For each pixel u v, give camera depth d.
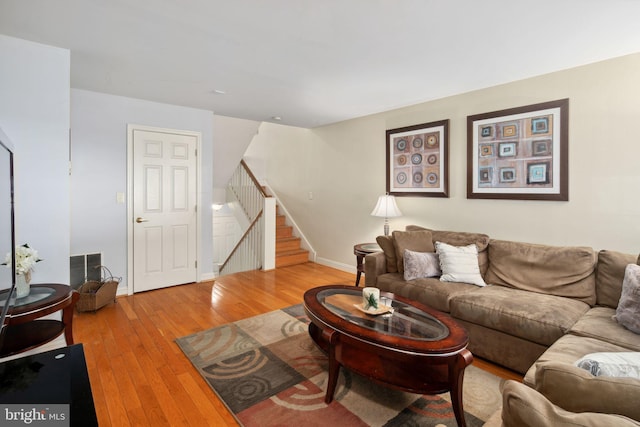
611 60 2.52
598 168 2.59
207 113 4.21
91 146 3.43
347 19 1.96
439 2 1.77
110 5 1.82
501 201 3.16
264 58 2.54
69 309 2.19
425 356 1.58
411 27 2.06
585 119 2.65
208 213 4.32
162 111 3.87
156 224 3.89
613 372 0.94
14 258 1.84
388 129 4.15
